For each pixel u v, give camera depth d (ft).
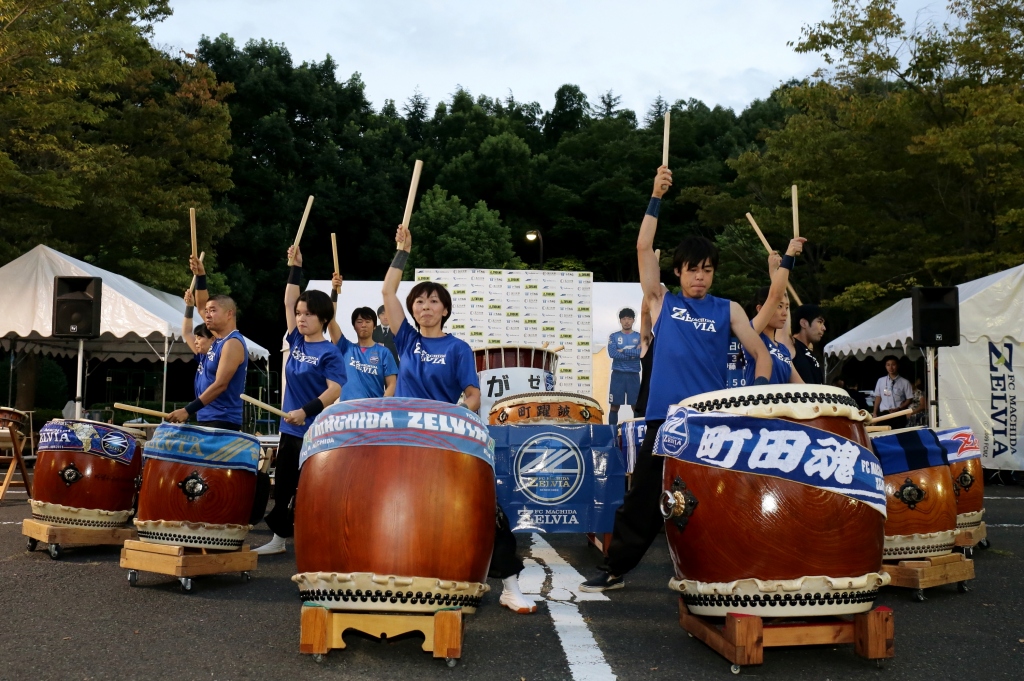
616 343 36.09
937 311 33.04
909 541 14.89
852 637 10.18
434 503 10.16
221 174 69.92
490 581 16.08
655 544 21.03
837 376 60.29
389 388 20.81
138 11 53.06
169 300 55.01
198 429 15.10
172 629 11.89
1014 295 41.24
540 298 40.88
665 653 10.80
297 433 18.01
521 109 177.88
